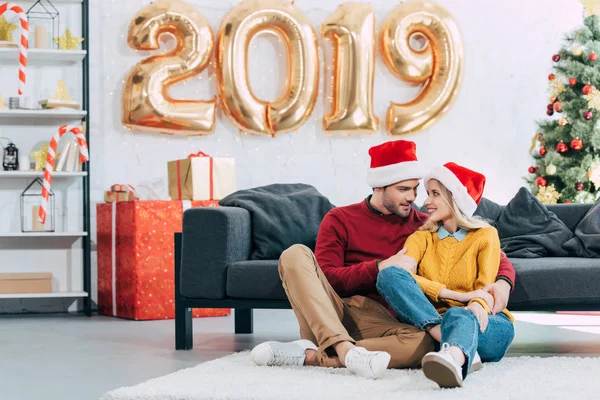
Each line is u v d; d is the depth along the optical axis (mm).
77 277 5418
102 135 5469
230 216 3424
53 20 5430
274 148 5668
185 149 5574
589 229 3723
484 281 2805
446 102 5602
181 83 5566
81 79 5465
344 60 5523
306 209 3881
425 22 5586
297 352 2797
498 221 3922
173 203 4805
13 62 5391
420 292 2684
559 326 4355
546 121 5633
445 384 2336
